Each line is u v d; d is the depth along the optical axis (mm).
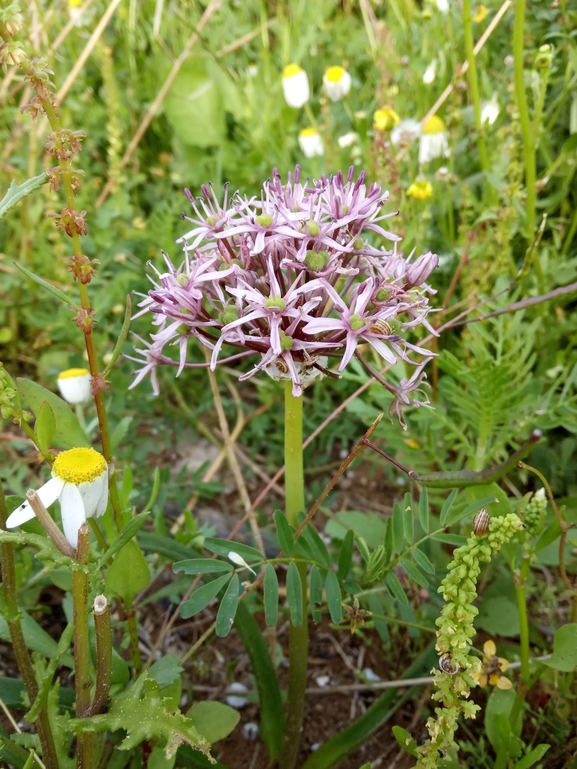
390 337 147
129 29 446
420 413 250
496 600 233
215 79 431
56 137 136
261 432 339
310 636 260
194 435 354
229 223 162
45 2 471
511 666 213
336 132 419
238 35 505
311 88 471
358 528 261
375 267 166
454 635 128
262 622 264
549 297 222
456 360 223
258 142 411
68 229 146
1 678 187
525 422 240
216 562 160
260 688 202
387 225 307
